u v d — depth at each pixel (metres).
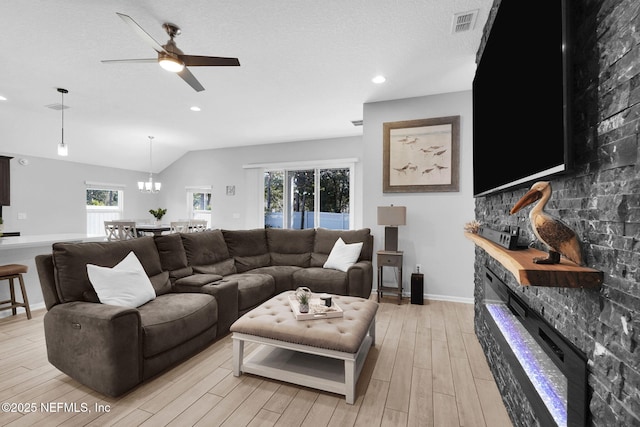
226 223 7.19
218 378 2.07
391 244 3.86
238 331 2.04
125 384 1.83
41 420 1.63
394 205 4.04
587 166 0.95
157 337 2.03
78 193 6.46
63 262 2.12
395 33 2.52
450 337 2.75
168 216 7.93
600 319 0.87
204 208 7.57
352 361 1.78
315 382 1.90
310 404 1.79
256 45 2.69
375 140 4.12
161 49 2.19
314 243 4.40
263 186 6.74
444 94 3.81
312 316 2.08
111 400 1.81
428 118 3.87
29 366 2.19
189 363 2.28
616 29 0.81
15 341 2.57
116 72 3.22
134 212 7.58
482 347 2.50
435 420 1.67
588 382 0.92
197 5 2.16
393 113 4.04
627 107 0.77
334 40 2.62
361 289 3.47
